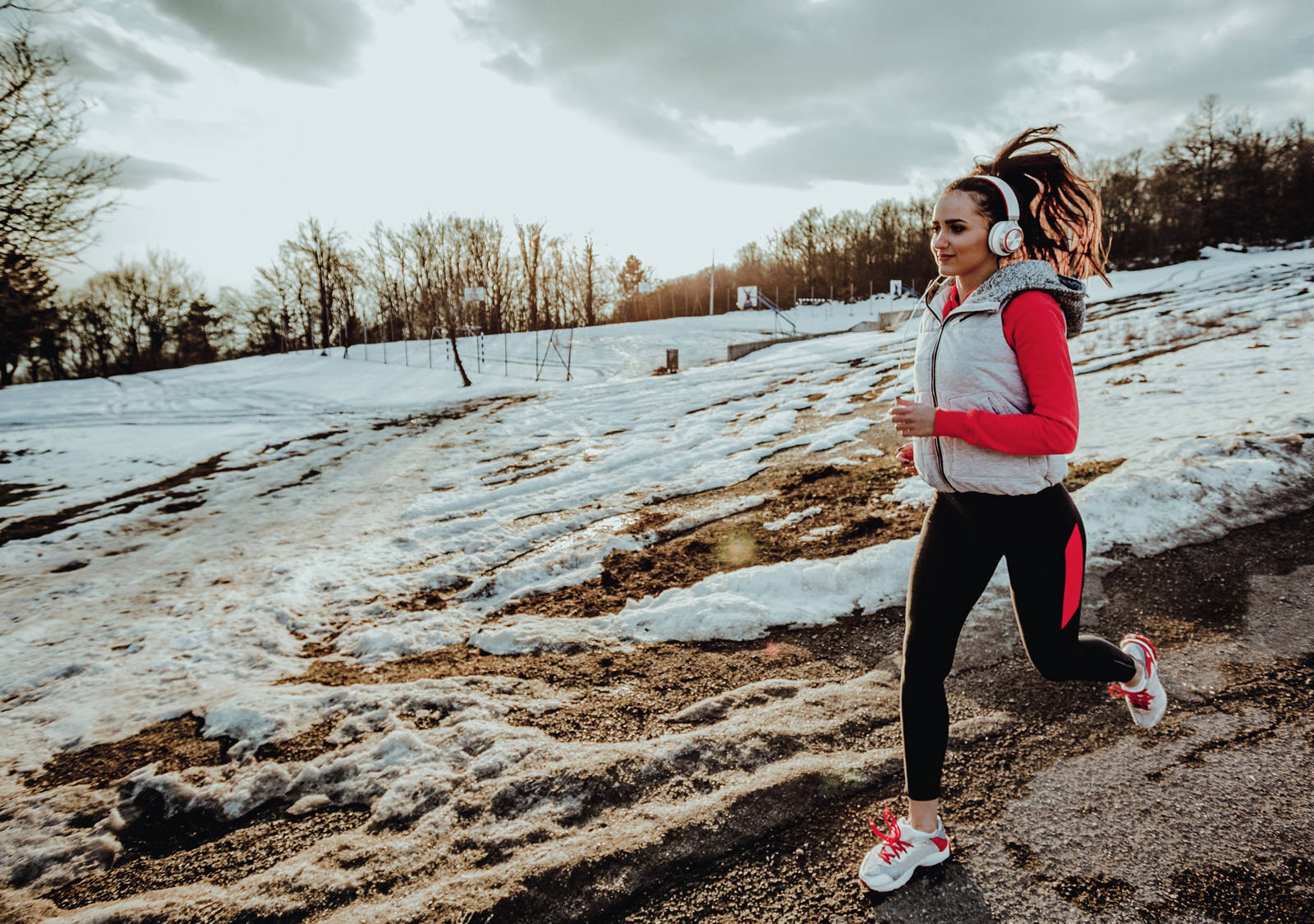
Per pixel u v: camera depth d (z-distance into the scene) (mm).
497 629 3678
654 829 1996
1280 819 1828
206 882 2084
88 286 46719
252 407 16625
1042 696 2496
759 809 2037
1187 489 3961
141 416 15336
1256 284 17844
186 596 4895
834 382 11508
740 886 1793
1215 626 2848
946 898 1696
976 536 1718
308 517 6938
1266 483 3967
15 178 13453
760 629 3344
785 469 6387
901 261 63312
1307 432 4551
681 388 13523
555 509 6152
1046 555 1680
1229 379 6859
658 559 4477
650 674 3055
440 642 3725
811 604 3516
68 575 5715
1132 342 10617
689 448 8008
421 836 2123
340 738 2758
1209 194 44875
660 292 67438
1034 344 1567
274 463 10195
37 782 2732
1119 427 5672
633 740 2539
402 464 9266
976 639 2939
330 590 4711
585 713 2770
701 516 5246
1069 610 1727
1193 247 44125
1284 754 2080
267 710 2996
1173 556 3436
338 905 1886
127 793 2551
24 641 4293
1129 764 2104
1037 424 1527
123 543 6590
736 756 2309
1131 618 2973
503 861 1972
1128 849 1785
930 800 1751
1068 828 1879
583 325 49562
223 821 2365
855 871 1806
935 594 1765
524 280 48938
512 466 8422
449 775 2402
